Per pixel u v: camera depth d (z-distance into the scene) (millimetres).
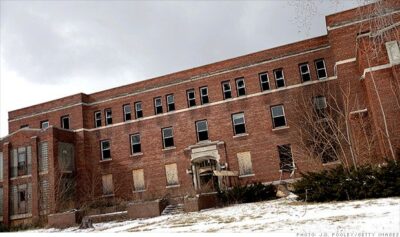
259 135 35781
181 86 39812
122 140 41156
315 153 31703
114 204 36562
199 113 38469
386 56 24156
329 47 34844
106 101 42750
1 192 38594
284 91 35719
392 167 18094
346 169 20203
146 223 23750
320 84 34406
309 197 20406
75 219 28953
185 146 38344
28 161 38312
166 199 32281
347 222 11555
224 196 30781
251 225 14336
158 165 39031
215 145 36875
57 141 38438
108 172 40906
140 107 41562
